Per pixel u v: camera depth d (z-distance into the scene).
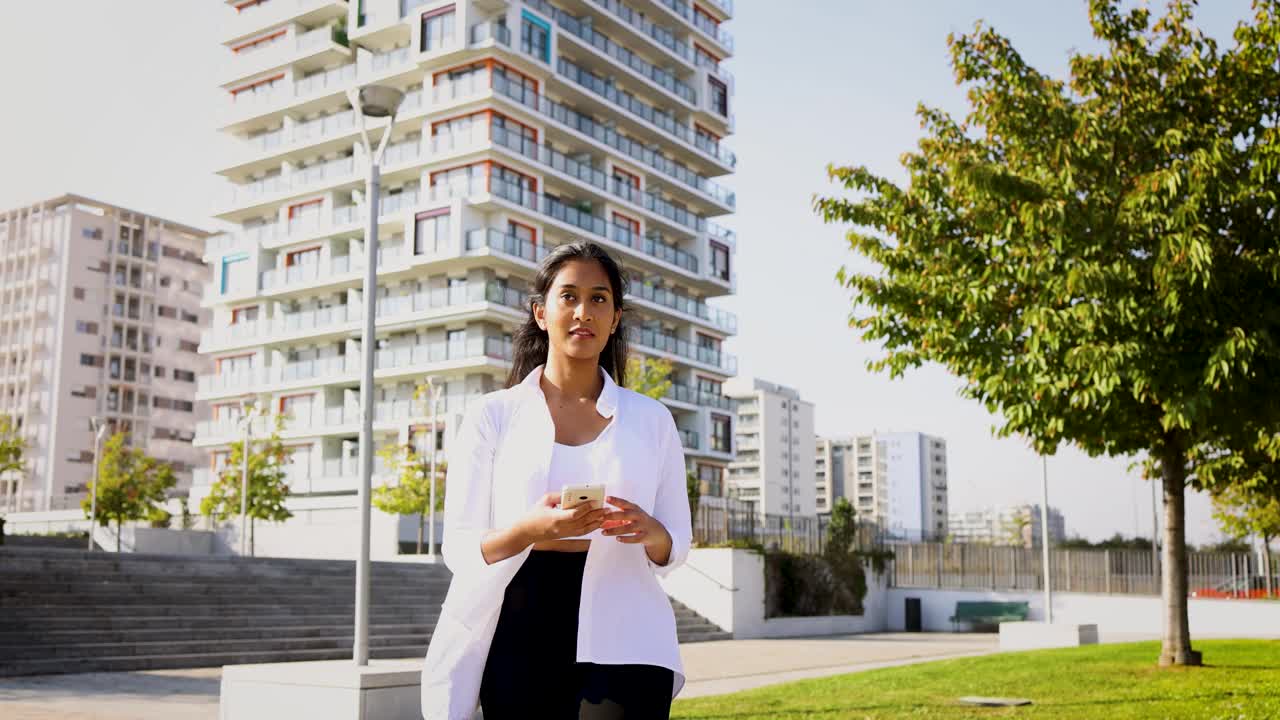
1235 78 12.60
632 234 55.97
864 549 34.97
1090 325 11.24
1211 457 15.32
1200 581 31.88
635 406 2.82
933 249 13.63
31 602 16.84
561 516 2.40
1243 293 11.75
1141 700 10.23
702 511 29.39
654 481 2.76
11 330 84.00
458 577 2.56
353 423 50.75
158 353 87.69
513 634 2.58
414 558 31.98
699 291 63.75
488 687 2.57
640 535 2.52
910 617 35.22
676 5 61.78
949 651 22.95
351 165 52.47
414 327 50.44
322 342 53.78
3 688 12.43
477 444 2.70
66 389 81.06
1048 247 12.48
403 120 51.12
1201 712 9.23
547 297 2.81
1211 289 11.28
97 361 83.31
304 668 8.34
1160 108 12.82
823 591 31.83
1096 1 12.95
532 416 2.73
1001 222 12.59
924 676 13.28
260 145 56.28
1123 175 12.72
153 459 51.69
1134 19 13.08
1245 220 12.11
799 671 17.14
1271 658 14.34
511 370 3.00
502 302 48.31
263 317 55.03
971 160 12.52
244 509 41.69
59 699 11.35
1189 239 10.68
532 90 51.09
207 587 19.77
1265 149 11.38
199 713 10.26
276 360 55.00
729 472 118.31
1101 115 12.89
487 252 47.19
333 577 22.72
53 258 82.75
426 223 48.94
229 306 56.88
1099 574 33.62
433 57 49.72
